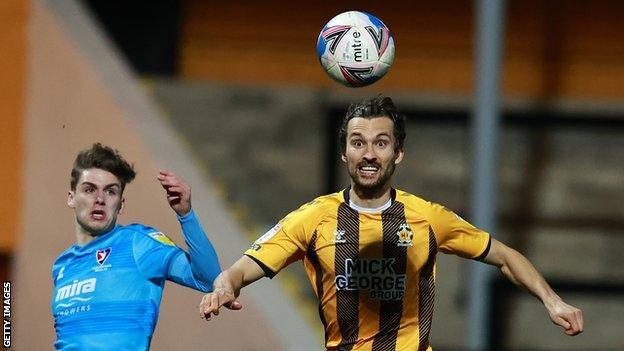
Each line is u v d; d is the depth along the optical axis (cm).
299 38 4600
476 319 3841
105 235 2017
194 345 2995
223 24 4597
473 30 4603
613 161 4612
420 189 4575
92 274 1994
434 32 4619
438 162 4575
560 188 4591
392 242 1841
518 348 4456
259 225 4428
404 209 1848
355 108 1823
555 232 4591
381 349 1859
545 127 4609
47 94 3288
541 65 4638
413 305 1862
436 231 1850
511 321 4459
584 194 4591
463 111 4575
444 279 4394
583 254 4578
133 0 4588
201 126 4484
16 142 3291
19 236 3272
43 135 3281
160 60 4600
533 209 4591
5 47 3303
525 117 4616
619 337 4525
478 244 1867
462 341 4378
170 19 4594
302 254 1870
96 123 3250
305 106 4519
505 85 4631
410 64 4616
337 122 4553
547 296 1834
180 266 2000
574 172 4603
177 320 2998
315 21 4603
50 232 3266
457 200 4575
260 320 2992
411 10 4606
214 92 4494
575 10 4631
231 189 4472
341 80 2005
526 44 4634
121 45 4594
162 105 4472
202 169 4331
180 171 3194
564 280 4572
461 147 4584
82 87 3272
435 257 1869
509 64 4638
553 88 4631
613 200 4591
